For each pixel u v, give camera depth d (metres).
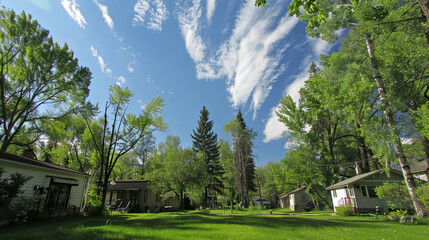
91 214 18.28
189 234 7.23
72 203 18.12
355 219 16.25
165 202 36.00
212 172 45.28
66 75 22.78
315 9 4.79
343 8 13.41
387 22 11.16
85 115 23.92
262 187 67.69
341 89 16.22
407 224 11.77
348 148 35.69
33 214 12.93
